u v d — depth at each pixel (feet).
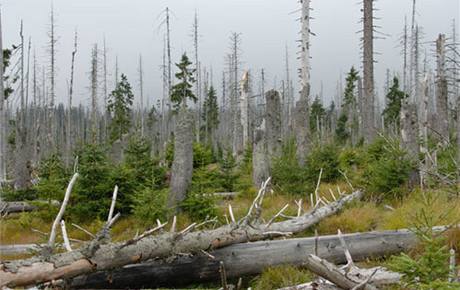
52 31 134.00
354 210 30.35
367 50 62.08
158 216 30.86
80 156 40.98
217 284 19.72
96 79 152.97
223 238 19.70
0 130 38.88
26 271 14.14
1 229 33.53
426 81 58.49
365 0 61.87
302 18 57.93
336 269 15.58
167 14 121.29
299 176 40.37
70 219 33.91
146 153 39.78
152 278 18.20
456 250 19.76
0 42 38.37
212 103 184.55
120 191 33.55
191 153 33.91
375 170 36.06
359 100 132.57
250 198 42.29
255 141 47.06
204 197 32.24
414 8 98.22
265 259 20.13
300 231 26.71
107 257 15.90
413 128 37.45
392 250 21.66
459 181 33.73
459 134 42.09
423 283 14.15
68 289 15.89
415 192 33.14
